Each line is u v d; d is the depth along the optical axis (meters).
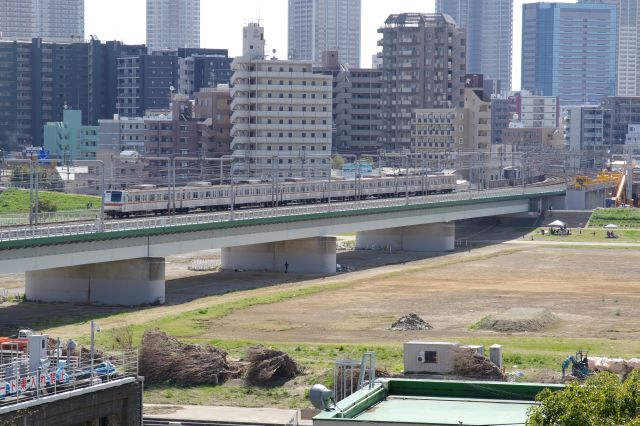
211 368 137.00
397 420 77.44
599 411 75.31
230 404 128.25
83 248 197.12
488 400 84.75
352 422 75.75
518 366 146.75
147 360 137.00
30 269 186.12
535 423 75.75
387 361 148.00
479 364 131.25
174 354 138.00
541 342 170.25
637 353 159.12
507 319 187.50
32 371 89.12
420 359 131.88
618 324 193.25
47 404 85.44
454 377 129.12
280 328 184.38
